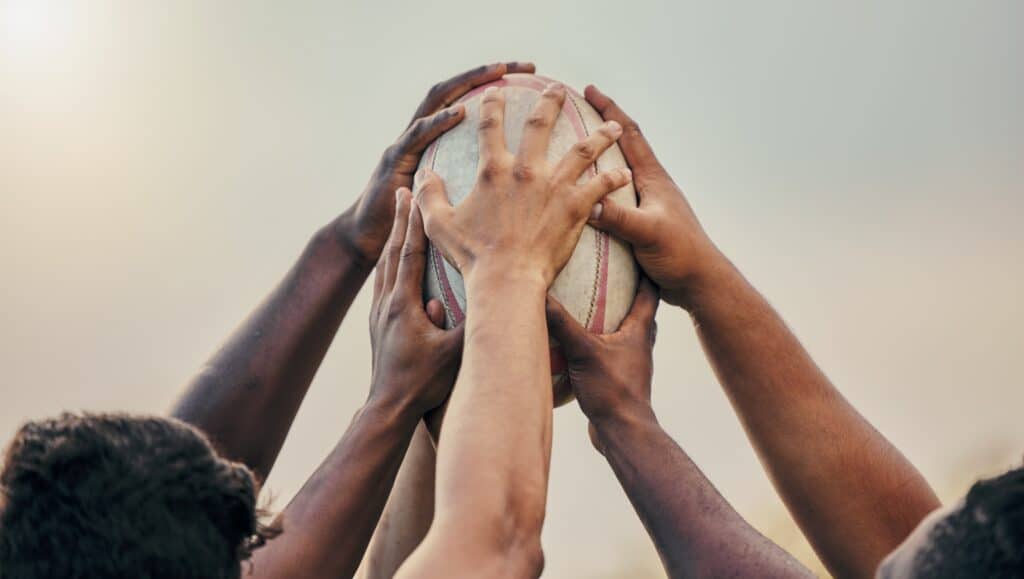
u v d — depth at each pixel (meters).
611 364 4.06
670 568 3.84
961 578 2.43
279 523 3.56
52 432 2.68
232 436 4.32
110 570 2.57
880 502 4.14
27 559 2.57
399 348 4.10
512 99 4.24
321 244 4.54
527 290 3.75
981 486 2.47
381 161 4.45
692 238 4.21
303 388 4.49
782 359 4.26
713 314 4.25
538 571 3.20
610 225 4.05
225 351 4.41
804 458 4.21
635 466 3.98
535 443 3.36
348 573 4.00
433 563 3.03
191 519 2.64
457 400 3.47
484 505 3.17
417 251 4.15
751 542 3.71
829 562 4.29
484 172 3.96
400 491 4.48
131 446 2.66
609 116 4.39
